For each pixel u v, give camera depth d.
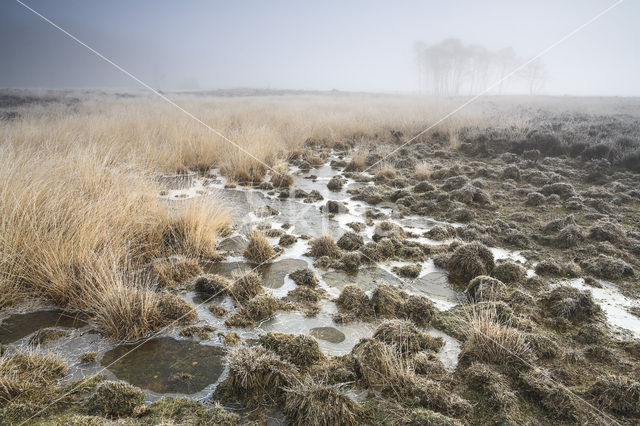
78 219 4.39
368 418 2.41
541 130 11.62
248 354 2.80
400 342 3.04
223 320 3.52
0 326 3.35
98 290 3.52
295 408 2.43
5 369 2.66
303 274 4.26
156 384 2.70
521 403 2.53
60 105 19.56
